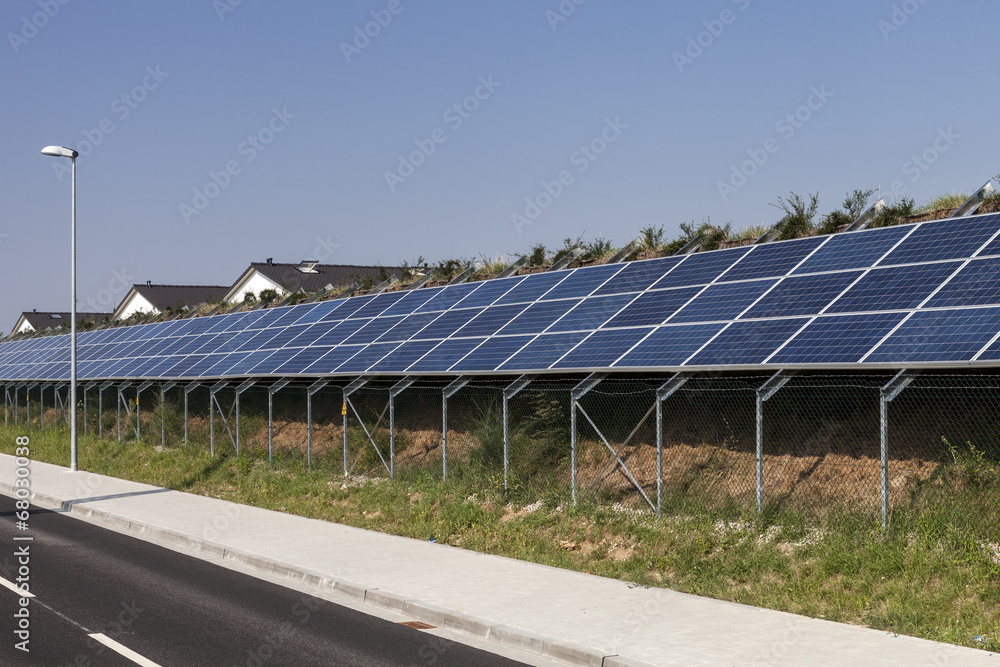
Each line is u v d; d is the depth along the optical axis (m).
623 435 16.12
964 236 13.02
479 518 15.27
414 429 20.75
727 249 16.92
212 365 25.97
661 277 17.00
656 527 12.92
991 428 11.56
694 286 15.84
